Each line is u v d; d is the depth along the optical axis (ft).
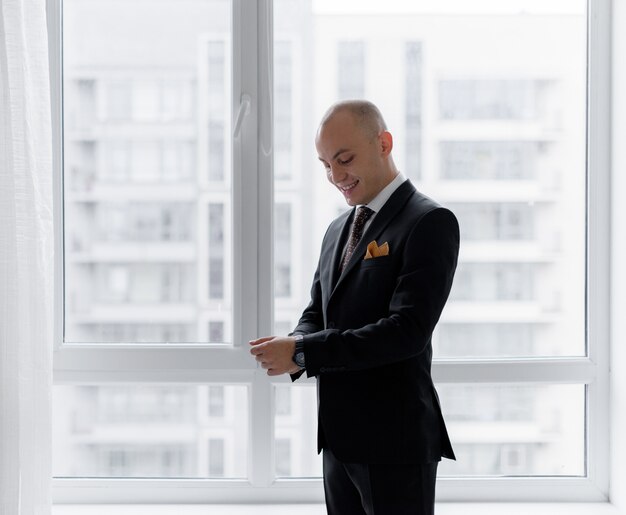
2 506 5.93
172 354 7.20
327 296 5.45
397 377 5.07
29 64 6.13
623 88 6.97
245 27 7.11
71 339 7.38
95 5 7.28
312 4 7.22
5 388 5.95
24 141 6.00
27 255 6.04
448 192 7.30
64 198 7.34
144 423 7.39
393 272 5.03
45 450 6.10
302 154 7.28
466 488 7.25
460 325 7.35
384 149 5.29
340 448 5.07
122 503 7.27
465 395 7.34
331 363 4.81
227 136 7.29
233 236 7.18
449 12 7.25
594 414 7.29
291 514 6.95
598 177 7.23
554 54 7.27
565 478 7.32
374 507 5.02
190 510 7.08
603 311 7.26
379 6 7.23
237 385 7.26
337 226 5.79
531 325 7.36
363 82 7.25
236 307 7.19
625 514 6.89
